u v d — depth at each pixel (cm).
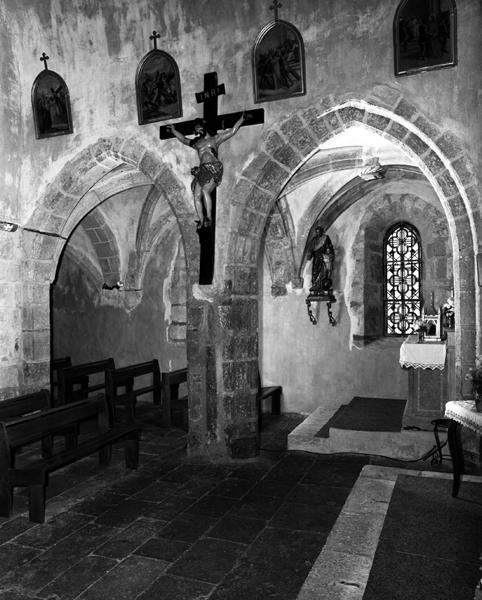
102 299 1404
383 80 736
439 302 1188
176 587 464
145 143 869
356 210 1228
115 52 884
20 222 950
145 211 1281
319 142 793
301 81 775
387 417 980
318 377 1255
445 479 629
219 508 633
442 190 737
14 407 775
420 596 390
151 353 1358
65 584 471
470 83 699
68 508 637
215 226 821
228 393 816
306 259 1245
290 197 1172
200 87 832
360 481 625
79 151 913
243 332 827
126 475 750
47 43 920
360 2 745
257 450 841
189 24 833
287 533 565
